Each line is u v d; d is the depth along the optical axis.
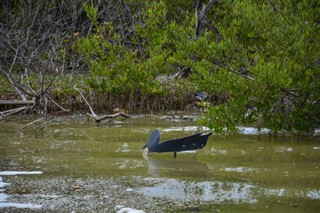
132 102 28.69
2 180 15.09
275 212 12.85
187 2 39.31
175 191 14.33
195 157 18.03
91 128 23.42
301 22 20.14
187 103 29.72
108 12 36.31
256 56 20.70
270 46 20.39
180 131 22.72
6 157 17.72
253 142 20.47
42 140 20.58
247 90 20.22
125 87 28.69
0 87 29.42
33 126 23.64
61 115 26.88
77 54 34.94
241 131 22.56
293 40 19.84
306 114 21.58
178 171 16.23
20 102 26.67
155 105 29.03
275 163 17.25
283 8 20.97
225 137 21.42
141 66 27.95
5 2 41.44
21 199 13.59
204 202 13.51
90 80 28.19
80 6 38.78
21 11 37.66
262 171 16.28
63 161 17.25
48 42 37.19
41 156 17.89
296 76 20.22
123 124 24.62
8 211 12.78
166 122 25.25
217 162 17.33
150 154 18.36
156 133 18.47
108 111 28.34
